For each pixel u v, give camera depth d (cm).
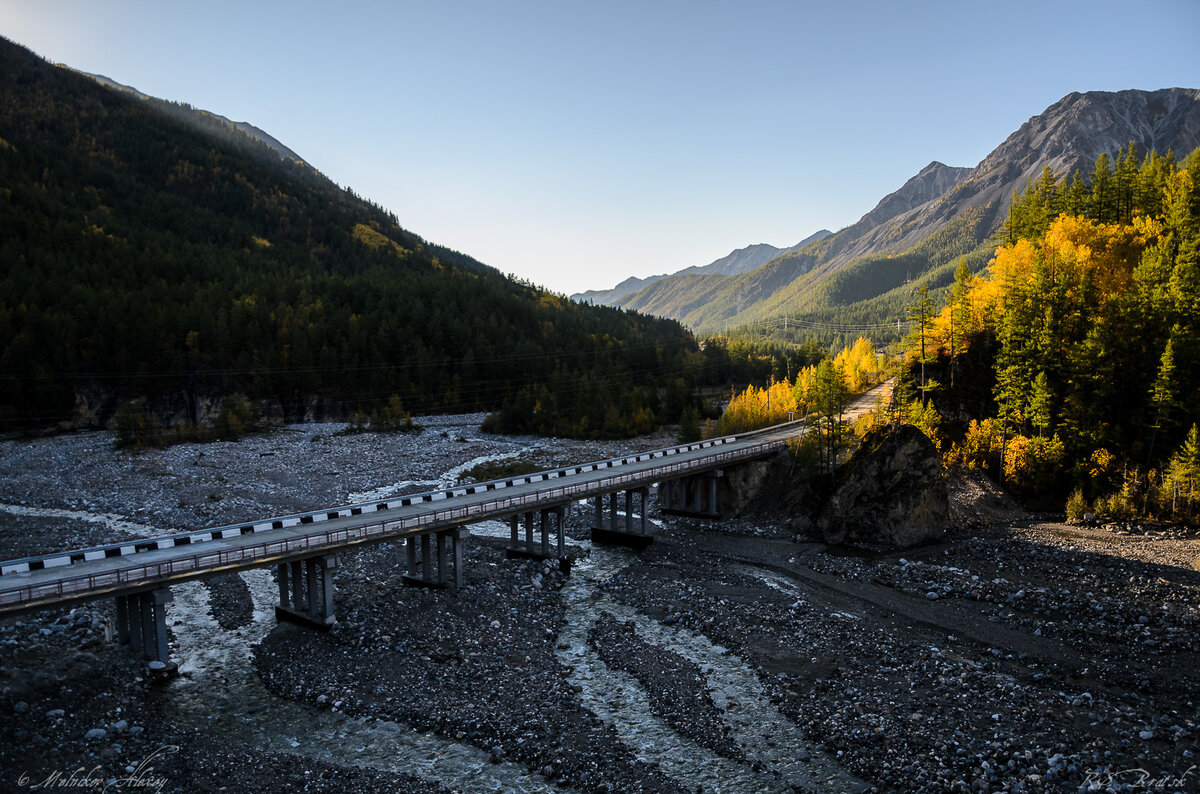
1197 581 5481
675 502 8625
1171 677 3928
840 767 3050
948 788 2841
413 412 17488
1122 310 8288
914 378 9562
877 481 7175
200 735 3291
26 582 3853
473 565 6131
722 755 3152
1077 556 6234
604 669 4109
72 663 3734
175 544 4775
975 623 4869
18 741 3028
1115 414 8175
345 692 3712
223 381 15888
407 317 19388
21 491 9031
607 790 2872
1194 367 7850
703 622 4850
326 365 17250
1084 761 3031
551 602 5316
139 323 15588
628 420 15138
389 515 5616
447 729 3350
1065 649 4372
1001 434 8462
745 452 8556
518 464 11388
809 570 6216
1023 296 8912
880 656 4247
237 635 4522
